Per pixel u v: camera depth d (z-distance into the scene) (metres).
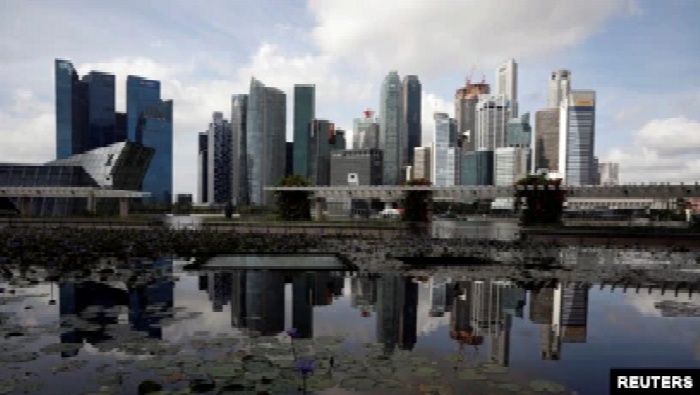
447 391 5.16
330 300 10.45
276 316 8.94
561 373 6.03
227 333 7.63
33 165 61.41
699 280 13.56
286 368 5.80
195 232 25.62
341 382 5.32
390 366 5.93
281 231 32.88
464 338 7.55
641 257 19.73
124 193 54.81
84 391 5.10
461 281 13.04
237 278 13.11
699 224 30.38
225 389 5.10
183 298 10.45
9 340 7.11
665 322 8.84
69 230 26.70
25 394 5.03
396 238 26.16
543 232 29.25
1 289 11.26
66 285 11.80
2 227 30.58
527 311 9.67
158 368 5.73
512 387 5.32
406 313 9.34
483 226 45.44
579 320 8.96
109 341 7.05
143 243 20.17
